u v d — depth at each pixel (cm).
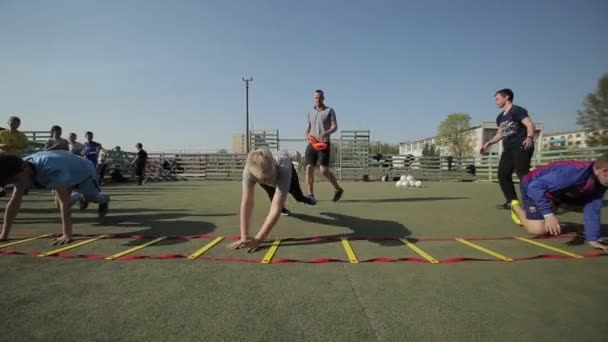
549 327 154
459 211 517
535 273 228
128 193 844
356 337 146
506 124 459
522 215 354
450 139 5562
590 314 167
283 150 307
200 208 545
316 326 155
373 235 347
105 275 221
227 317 164
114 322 158
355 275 223
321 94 552
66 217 310
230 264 246
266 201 644
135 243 309
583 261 256
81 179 365
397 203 618
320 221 425
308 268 238
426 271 231
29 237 331
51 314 165
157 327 154
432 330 152
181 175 1805
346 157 1698
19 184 306
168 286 202
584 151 1049
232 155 1889
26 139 615
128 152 1628
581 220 432
